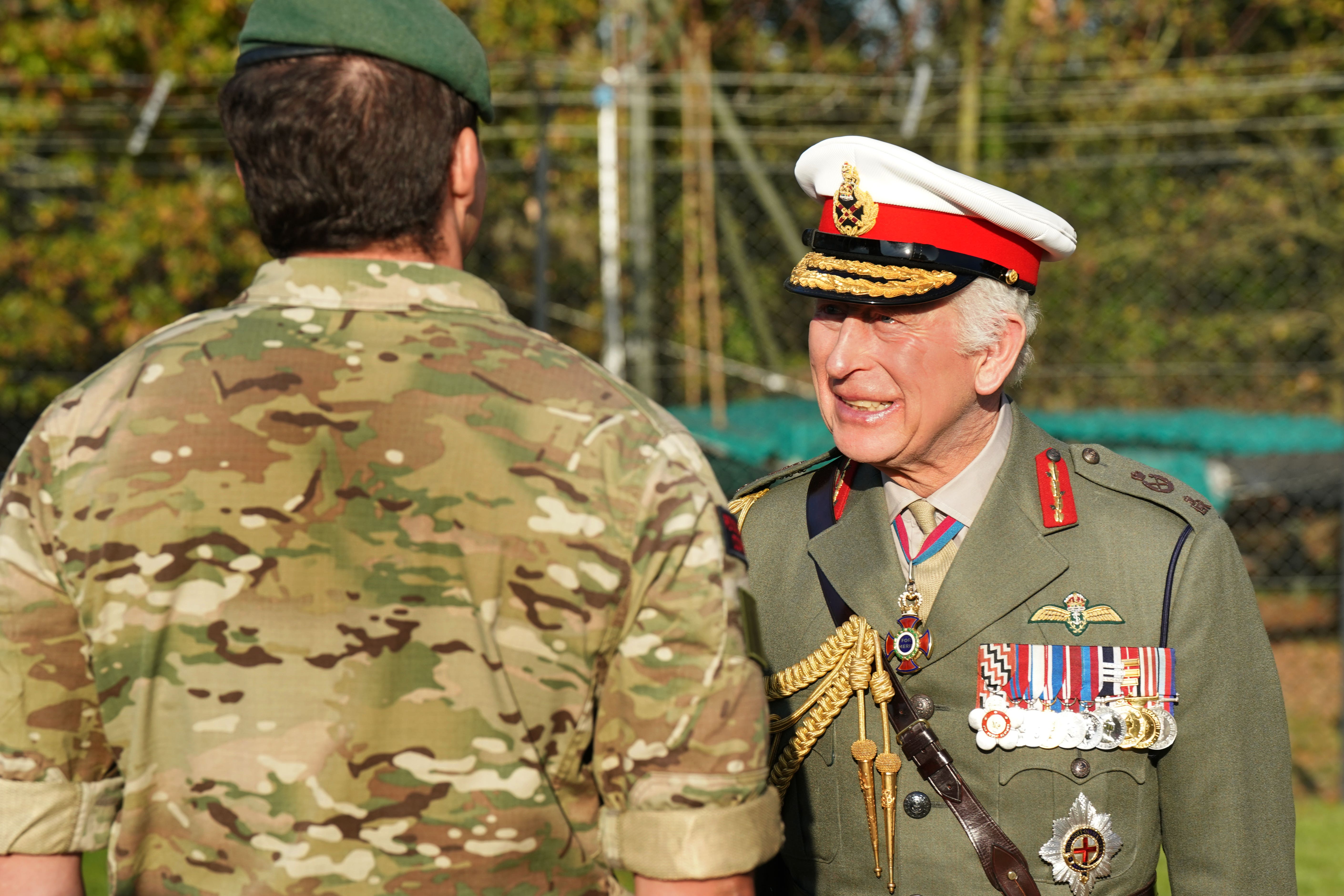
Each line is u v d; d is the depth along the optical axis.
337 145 1.68
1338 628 13.20
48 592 1.66
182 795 1.60
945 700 2.44
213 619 1.60
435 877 1.59
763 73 15.48
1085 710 2.36
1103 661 2.37
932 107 14.80
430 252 1.78
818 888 2.52
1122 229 15.11
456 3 12.87
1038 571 2.43
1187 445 10.97
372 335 1.69
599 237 13.55
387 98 1.69
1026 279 2.50
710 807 1.63
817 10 15.80
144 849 1.62
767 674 2.56
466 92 1.77
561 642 1.62
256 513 1.60
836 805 2.49
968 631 2.42
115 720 1.63
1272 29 16.11
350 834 1.58
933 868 2.39
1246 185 14.77
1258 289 14.92
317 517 1.61
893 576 2.51
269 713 1.59
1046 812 2.36
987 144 15.42
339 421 1.63
